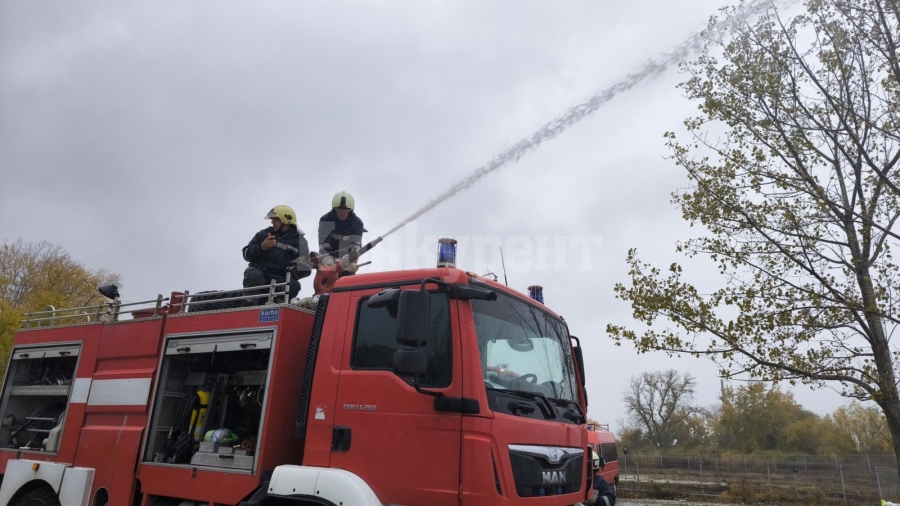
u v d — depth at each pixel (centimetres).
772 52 949
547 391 478
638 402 6253
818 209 945
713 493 2772
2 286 3966
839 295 878
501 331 444
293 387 482
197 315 543
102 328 618
